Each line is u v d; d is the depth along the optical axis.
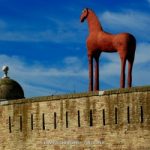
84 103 87.44
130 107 83.06
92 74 89.62
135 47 86.75
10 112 95.81
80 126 87.56
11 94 100.94
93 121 86.38
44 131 91.56
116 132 84.06
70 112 88.88
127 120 83.19
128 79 86.69
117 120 84.06
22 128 94.12
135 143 82.25
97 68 89.88
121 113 83.88
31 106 93.31
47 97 91.56
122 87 85.31
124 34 86.06
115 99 84.56
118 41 86.38
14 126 95.19
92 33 90.12
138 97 82.50
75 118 88.25
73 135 88.25
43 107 91.94
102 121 85.44
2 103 96.94
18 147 94.44
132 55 86.50
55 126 90.31
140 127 81.94
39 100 92.38
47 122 91.31
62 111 89.69
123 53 85.75
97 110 86.12
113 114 84.56
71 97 88.81
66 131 89.06
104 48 88.50
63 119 89.50
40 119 92.19
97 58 89.94
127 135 83.00
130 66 86.75
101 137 85.44
